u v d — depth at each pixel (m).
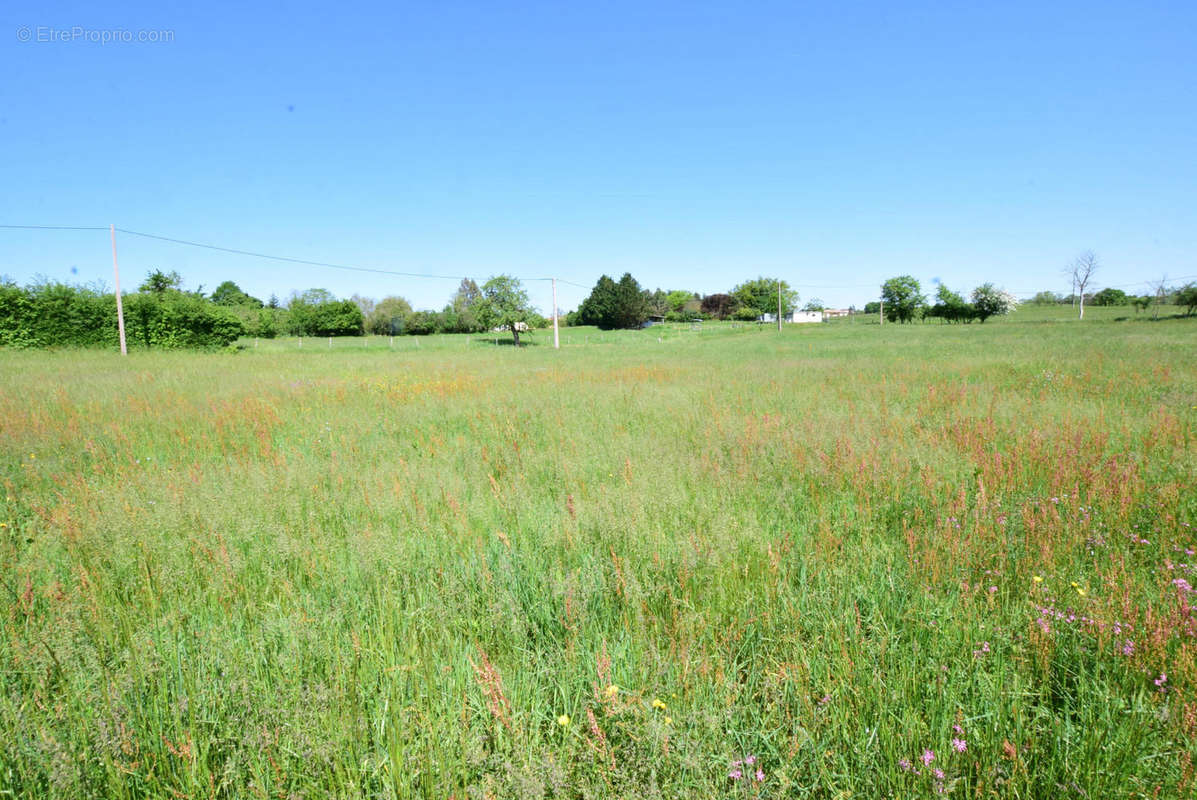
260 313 77.00
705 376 16.59
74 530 4.27
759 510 5.05
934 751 2.27
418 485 5.71
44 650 2.77
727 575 3.73
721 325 104.94
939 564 3.74
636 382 15.08
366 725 2.43
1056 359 18.42
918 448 6.71
